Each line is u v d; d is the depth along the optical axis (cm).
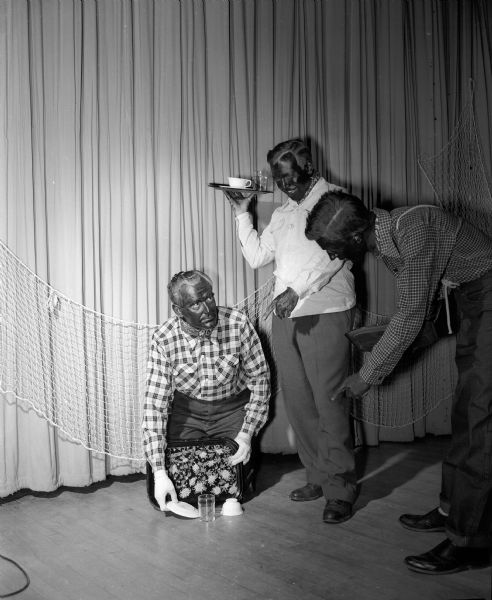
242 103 303
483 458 199
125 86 285
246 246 283
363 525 238
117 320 288
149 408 259
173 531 238
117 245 287
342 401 253
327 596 189
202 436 275
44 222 276
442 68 334
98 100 282
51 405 277
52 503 269
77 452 281
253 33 304
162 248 294
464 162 340
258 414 269
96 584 199
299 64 313
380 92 327
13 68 270
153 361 262
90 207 280
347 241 213
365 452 325
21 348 274
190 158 298
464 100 341
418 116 335
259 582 198
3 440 273
